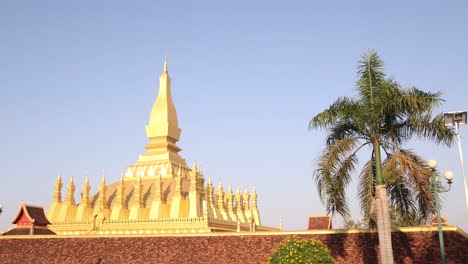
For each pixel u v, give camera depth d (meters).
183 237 40.09
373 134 27.70
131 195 57.94
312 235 35.75
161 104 65.31
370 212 26.89
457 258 30.02
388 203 27.41
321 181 27.59
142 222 50.62
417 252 31.39
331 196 27.52
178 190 52.53
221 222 51.88
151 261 38.28
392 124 28.34
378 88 28.00
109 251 40.84
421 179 25.91
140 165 61.66
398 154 26.55
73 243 43.12
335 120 28.08
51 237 44.59
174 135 65.25
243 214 62.81
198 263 36.66
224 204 59.25
